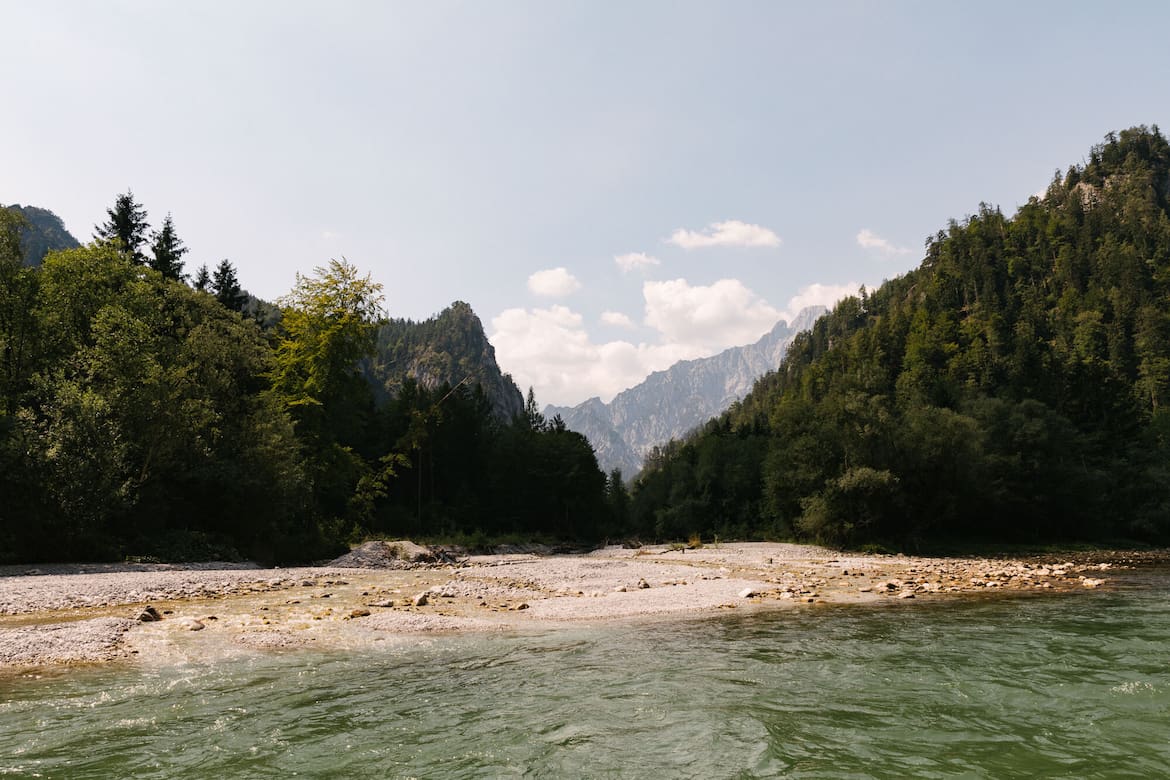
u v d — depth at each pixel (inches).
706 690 395.5
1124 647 536.4
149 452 1200.2
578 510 3572.8
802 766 269.4
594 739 304.7
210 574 964.6
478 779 255.0
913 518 2154.3
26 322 1346.0
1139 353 5610.2
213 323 1649.9
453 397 3304.6
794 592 932.6
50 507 1010.7
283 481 1416.1
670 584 1026.7
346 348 1788.9
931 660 483.5
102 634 512.7
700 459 3708.2
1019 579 1187.9
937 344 5787.4
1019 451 2405.3
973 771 263.4
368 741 299.7
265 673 429.4
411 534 2329.0
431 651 510.0
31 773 254.4
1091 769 265.7
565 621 673.0
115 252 1539.1
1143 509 2406.5
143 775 254.5
